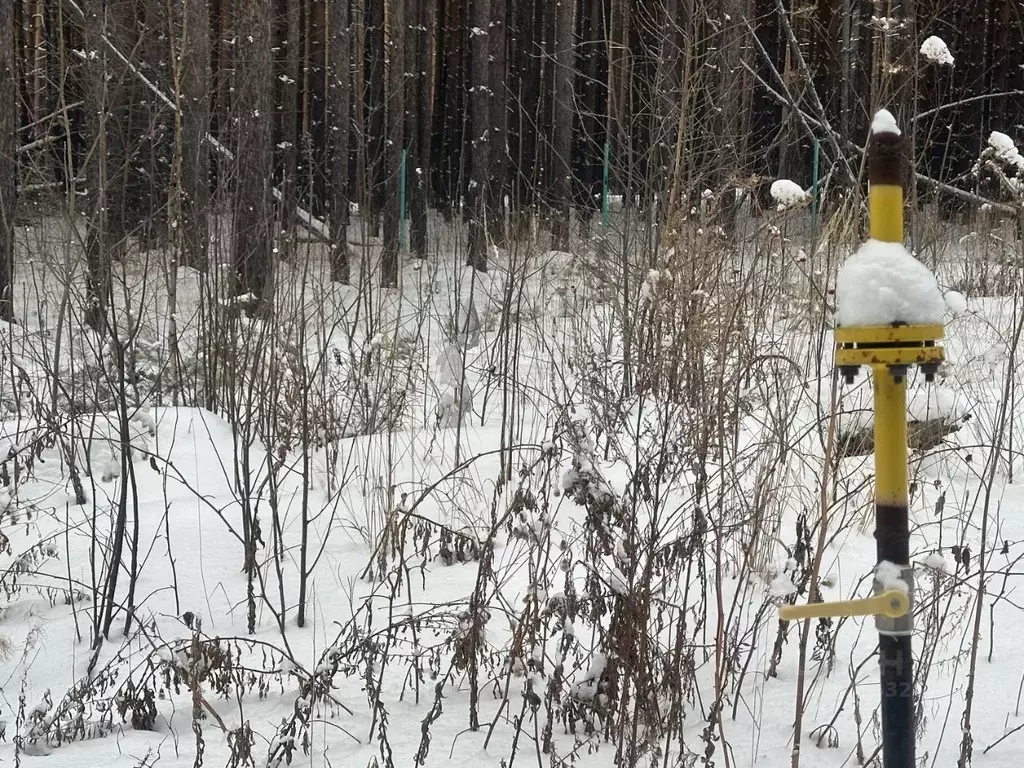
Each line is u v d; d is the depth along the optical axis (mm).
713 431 3229
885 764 1826
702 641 3385
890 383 1736
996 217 7996
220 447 5859
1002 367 5719
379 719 3035
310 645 3570
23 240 8078
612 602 2971
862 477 4508
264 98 8367
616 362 3988
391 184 12531
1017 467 5074
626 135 7465
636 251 6586
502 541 4461
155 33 7820
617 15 13734
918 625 3246
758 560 3721
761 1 12594
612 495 2688
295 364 4824
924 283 1688
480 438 5918
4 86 9109
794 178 9375
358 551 4512
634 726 2551
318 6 15484
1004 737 2652
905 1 4605
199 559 4457
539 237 7902
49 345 6871
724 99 7125
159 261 6465
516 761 2740
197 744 2680
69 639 3689
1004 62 15719
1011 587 3727
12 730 3043
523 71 18391
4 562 4383
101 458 5508
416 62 16672
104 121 4168
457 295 6961
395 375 6402
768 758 2721
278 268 5645
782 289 4648
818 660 3297
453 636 3041
